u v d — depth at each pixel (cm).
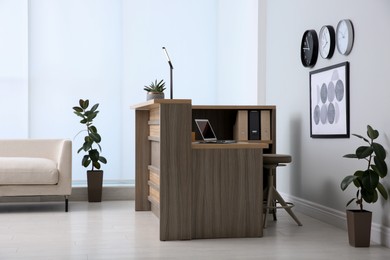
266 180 589
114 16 741
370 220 414
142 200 596
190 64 757
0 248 406
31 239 439
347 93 475
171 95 504
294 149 603
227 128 596
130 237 449
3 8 711
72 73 732
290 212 510
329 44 507
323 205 531
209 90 761
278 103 649
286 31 620
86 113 659
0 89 712
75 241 432
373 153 434
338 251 401
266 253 394
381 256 386
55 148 638
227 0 757
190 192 440
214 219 446
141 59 748
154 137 540
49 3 724
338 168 498
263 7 692
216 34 760
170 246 416
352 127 470
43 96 726
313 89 544
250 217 452
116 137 745
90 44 736
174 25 755
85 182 738
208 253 393
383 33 418
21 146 633
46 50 725
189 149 440
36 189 582
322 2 528
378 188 405
